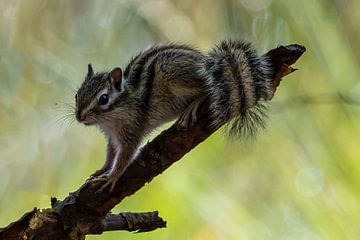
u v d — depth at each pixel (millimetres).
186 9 4730
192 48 4508
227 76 4438
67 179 4719
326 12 4668
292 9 4672
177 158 4383
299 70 4656
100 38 4762
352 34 4672
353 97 4629
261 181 4656
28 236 4367
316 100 4633
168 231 4641
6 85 4746
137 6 4750
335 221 4590
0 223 4707
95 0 4770
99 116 4520
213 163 4680
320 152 4621
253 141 4633
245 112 4438
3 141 4727
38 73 4754
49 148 4727
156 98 4496
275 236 4617
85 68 4758
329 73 4648
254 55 4453
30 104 4746
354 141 4617
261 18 4691
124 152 4516
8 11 4754
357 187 4598
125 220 4391
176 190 4648
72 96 4742
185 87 4473
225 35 4703
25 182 4723
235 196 4664
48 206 4711
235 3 4703
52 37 4762
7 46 4750
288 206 4625
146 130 4512
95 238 4648
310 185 4613
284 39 4676
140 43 4750
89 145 4723
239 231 4629
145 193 4652
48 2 4766
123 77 4523
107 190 4379
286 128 4641
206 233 4633
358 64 4664
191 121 4379
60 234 4375
